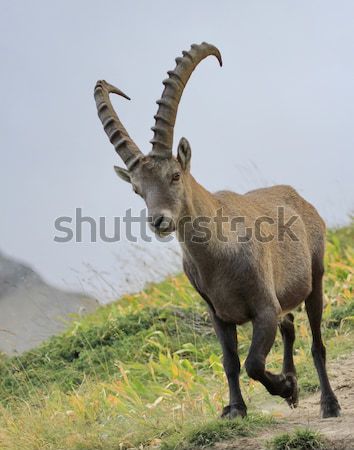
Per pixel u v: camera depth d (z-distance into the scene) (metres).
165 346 15.51
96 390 12.98
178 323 16.14
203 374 14.13
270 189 11.80
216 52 10.95
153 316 16.58
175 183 9.88
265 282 10.15
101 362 15.10
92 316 18.23
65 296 20.09
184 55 10.48
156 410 11.77
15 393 14.95
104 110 10.51
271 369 13.55
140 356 15.30
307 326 15.30
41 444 11.01
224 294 10.19
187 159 10.06
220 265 10.10
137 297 17.75
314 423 10.02
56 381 14.94
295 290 11.02
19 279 20.36
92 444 10.66
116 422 11.50
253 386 12.55
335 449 8.88
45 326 18.81
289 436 9.10
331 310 15.58
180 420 10.78
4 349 18.16
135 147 10.27
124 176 10.52
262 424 9.98
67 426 11.48
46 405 12.53
